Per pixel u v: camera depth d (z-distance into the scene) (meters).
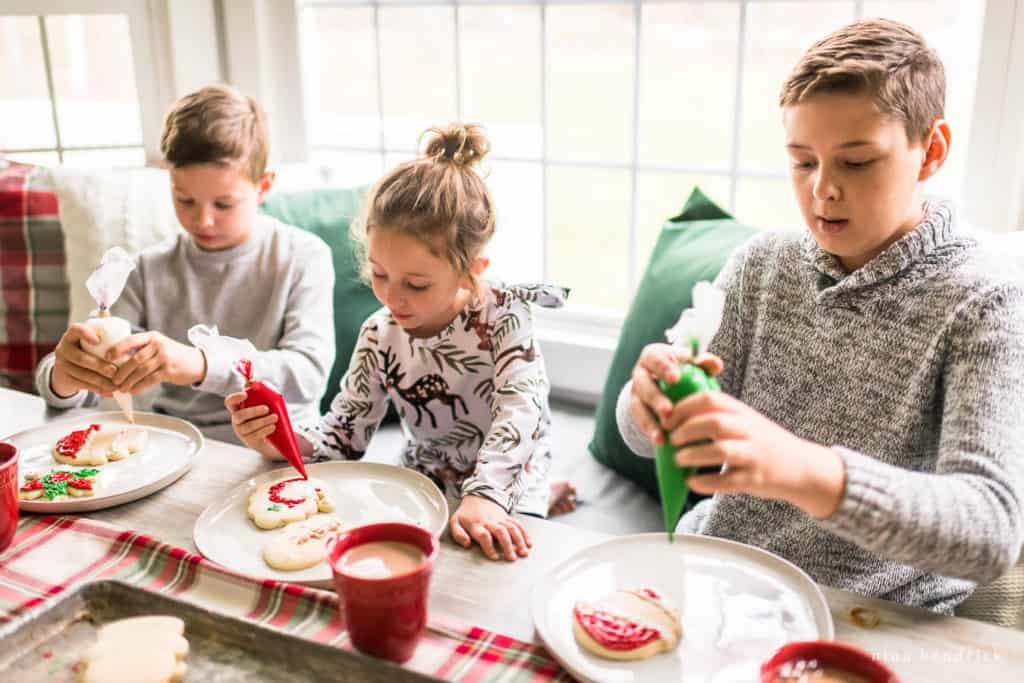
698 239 1.59
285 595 0.79
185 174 1.46
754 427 0.70
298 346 1.52
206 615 0.74
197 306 1.59
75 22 2.08
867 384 1.03
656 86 10.45
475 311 1.23
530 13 9.41
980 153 1.51
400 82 7.71
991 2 1.44
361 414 1.26
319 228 1.89
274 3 2.23
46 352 1.89
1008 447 0.85
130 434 1.13
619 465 1.59
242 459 1.10
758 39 10.14
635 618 0.75
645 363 0.78
